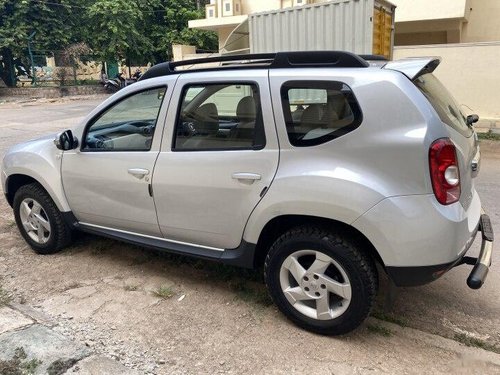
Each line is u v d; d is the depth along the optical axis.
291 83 2.88
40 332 2.96
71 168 3.92
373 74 2.68
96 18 26.50
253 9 14.46
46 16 24.41
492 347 2.90
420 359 2.76
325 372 2.64
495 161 8.23
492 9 12.20
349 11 8.59
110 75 29.44
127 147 3.64
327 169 2.72
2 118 15.76
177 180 3.29
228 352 2.83
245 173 2.99
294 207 2.81
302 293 2.96
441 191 2.57
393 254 2.61
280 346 2.88
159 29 29.52
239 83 3.06
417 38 13.01
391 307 3.35
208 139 3.21
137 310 3.31
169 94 3.38
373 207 2.59
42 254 4.33
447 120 2.81
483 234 3.08
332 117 2.75
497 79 9.99
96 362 2.67
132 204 3.61
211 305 3.38
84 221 4.07
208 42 29.66
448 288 3.63
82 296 3.52
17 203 4.34
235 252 3.21
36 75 25.31
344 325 2.86
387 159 2.59
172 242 3.55
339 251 2.76
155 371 2.64
